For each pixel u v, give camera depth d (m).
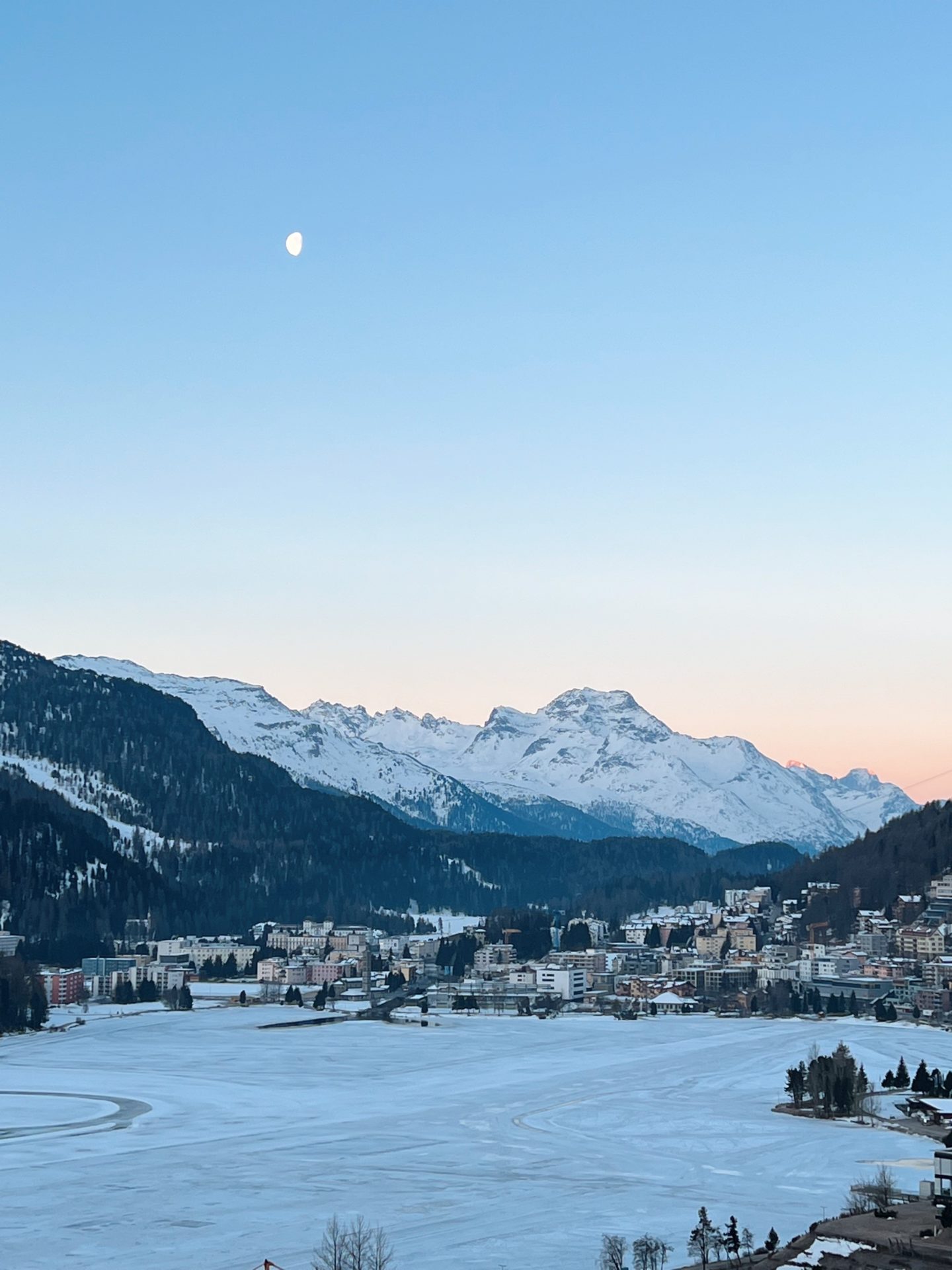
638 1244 161.75
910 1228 162.25
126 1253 175.25
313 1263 167.00
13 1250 177.25
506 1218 190.25
